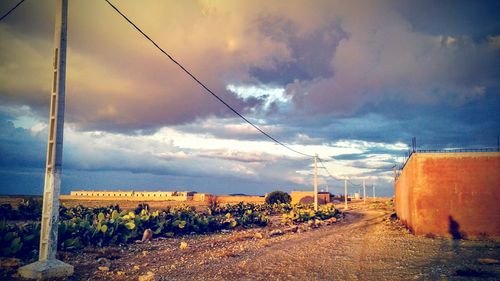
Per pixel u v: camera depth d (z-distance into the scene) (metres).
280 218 35.28
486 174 17.81
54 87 9.44
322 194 76.38
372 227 25.06
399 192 30.53
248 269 10.30
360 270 10.21
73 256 11.82
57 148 9.26
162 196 84.56
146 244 15.41
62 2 9.67
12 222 21.95
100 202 65.00
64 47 9.59
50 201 9.09
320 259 12.02
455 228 17.94
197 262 11.36
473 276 9.38
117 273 9.41
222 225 23.02
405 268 10.49
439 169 18.50
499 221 17.38
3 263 9.71
